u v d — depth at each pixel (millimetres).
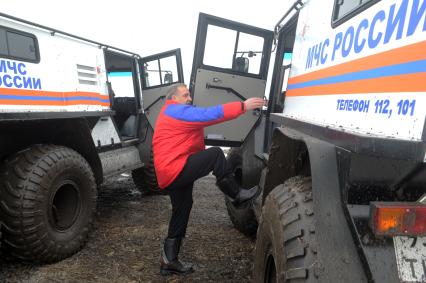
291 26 3148
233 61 3711
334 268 1316
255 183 3539
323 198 1435
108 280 2809
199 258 3191
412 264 1219
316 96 1962
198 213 4570
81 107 4039
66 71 3801
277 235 1640
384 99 1301
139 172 5473
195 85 3537
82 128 3730
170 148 2695
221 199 5320
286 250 1505
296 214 1576
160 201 5250
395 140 1129
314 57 2057
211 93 3602
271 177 2236
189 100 2957
